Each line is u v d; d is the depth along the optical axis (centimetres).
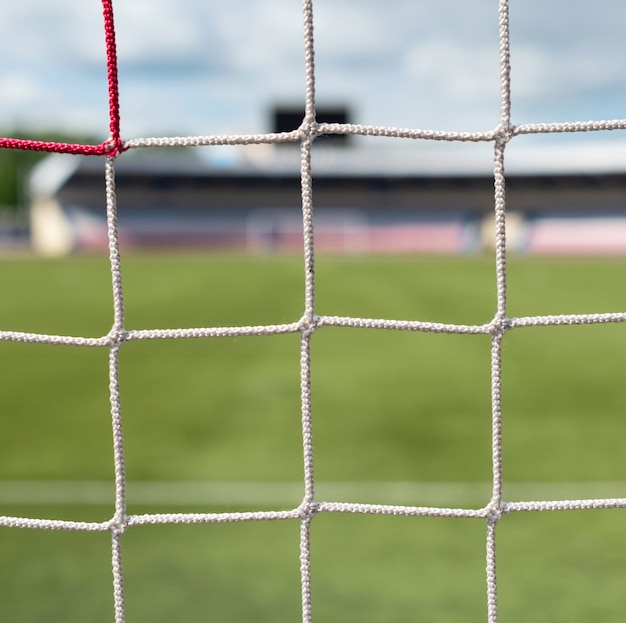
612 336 1129
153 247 3650
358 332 1151
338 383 817
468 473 530
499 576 372
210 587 360
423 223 3675
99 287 1844
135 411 701
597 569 377
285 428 640
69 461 559
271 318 1352
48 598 350
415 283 1919
